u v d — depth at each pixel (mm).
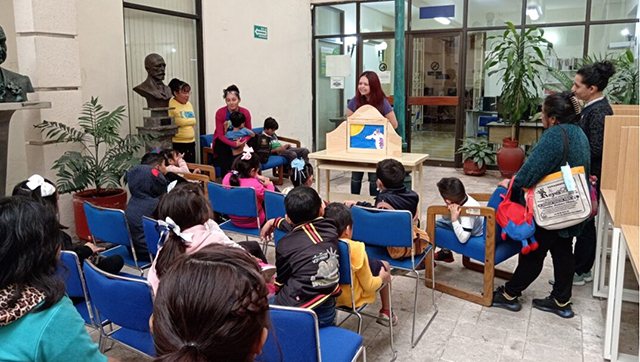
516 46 6641
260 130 6895
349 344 1856
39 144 4031
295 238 2049
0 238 1069
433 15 7668
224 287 712
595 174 3199
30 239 1095
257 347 765
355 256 2156
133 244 2865
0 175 3414
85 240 4246
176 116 5363
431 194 5965
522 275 2908
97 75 4691
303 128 8086
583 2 6840
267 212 3281
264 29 7004
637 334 2729
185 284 718
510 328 2781
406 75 7965
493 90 7512
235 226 3535
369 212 2650
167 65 5773
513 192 2887
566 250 2859
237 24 6523
